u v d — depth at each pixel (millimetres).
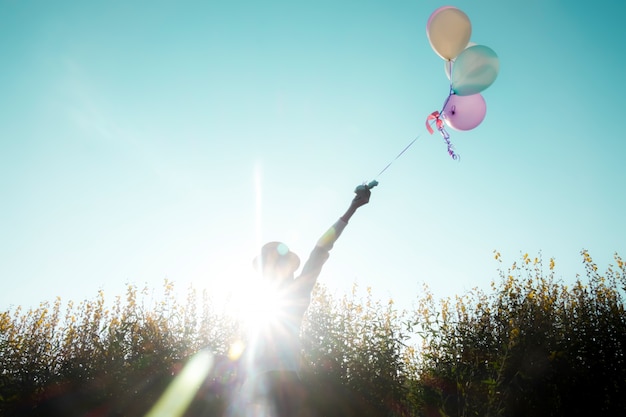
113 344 8359
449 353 7742
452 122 5188
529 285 9500
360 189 3094
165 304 9914
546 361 7223
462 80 5031
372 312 9547
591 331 8031
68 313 10164
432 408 7215
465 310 9484
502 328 8078
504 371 6930
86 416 7820
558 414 6680
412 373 9016
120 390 8086
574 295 9594
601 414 6789
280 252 3004
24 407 7812
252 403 2637
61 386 8039
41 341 9781
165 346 9000
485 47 5078
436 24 5453
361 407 7895
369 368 8227
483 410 6492
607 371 7395
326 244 2980
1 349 8750
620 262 9797
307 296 2898
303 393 2672
